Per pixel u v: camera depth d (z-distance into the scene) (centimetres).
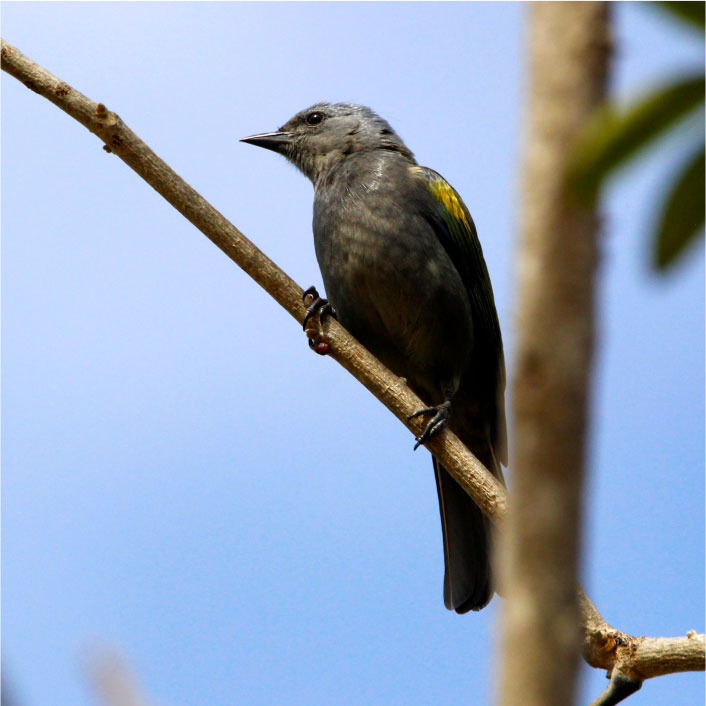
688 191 329
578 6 329
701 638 894
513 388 329
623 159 322
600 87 328
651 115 321
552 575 321
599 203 324
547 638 321
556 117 328
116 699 425
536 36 334
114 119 1129
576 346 321
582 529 321
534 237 327
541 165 329
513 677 323
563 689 320
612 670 923
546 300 323
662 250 333
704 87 322
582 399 321
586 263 323
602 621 938
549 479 321
